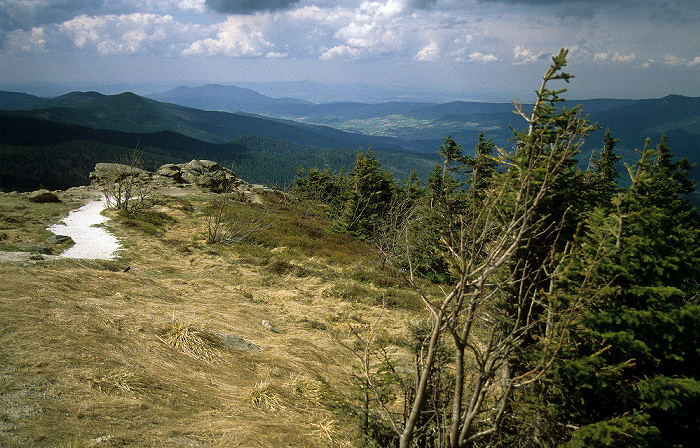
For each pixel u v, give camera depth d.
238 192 36.72
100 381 4.25
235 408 4.77
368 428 4.08
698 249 4.56
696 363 4.30
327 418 5.14
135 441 3.41
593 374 3.78
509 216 4.51
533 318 4.38
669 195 5.41
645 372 4.29
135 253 15.49
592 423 3.81
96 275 8.99
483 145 15.48
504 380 4.07
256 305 11.79
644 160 4.13
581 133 2.59
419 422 3.52
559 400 4.12
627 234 4.27
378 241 20.48
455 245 2.75
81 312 6.02
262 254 19.14
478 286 2.56
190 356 5.97
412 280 2.73
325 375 6.96
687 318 4.09
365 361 3.41
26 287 6.39
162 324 6.71
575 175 4.92
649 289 3.98
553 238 4.77
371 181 28.83
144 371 4.84
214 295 11.74
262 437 4.11
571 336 4.02
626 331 4.04
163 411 4.10
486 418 3.76
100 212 22.41
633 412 3.87
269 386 5.50
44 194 23.91
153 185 34.50
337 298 14.09
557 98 4.12
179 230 22.09
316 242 23.28
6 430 3.04
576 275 4.03
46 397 3.67
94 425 3.47
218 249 18.78
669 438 4.09
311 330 10.31
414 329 3.86
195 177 38.81
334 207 36.16
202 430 3.95
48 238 15.45
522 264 4.55
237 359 6.44
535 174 4.48
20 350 4.38
